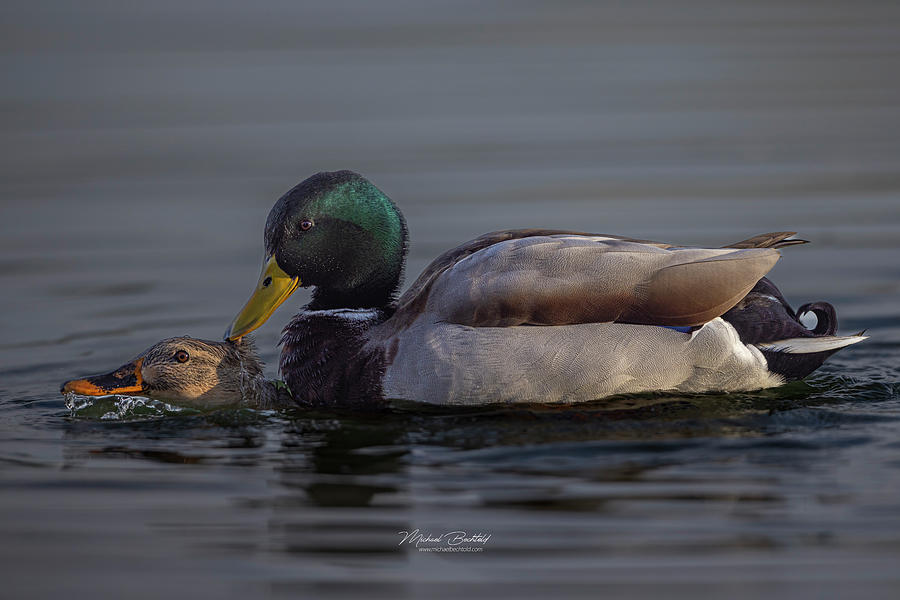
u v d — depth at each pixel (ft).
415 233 63.00
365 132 81.15
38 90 92.63
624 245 38.99
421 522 31.45
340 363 40.81
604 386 38.27
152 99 89.92
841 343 39.06
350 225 42.04
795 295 54.75
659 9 120.98
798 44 105.60
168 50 104.73
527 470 34.30
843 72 95.81
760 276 37.93
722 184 70.44
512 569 29.25
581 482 33.40
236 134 80.89
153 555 30.35
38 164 75.36
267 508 32.58
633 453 35.27
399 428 37.91
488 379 38.24
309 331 42.01
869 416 38.09
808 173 72.49
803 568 29.07
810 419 37.78
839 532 30.50
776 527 30.78
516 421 38.06
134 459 36.42
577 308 38.09
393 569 29.58
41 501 33.35
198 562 30.01
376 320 41.93
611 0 125.18
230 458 36.35
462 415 38.70
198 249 61.77
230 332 42.11
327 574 29.43
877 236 62.13
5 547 30.76
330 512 32.22
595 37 108.37
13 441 38.32
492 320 38.32
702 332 38.40
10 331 51.21
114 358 48.03
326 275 42.32
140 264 59.77
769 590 28.19
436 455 35.58
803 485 32.91
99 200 69.05
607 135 80.53
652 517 31.35
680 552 29.78
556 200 67.72
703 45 105.40
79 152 77.66
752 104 87.61
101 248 61.98
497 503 32.32
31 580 29.25
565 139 79.71
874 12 117.80
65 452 37.17
